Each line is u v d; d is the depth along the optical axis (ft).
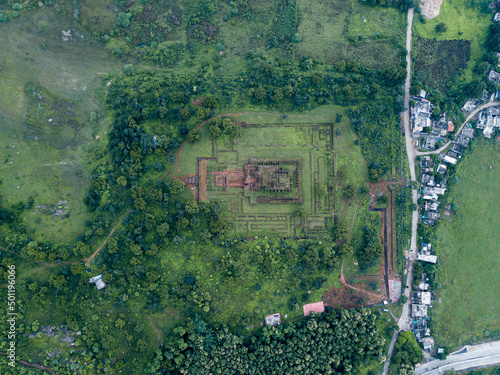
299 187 300.40
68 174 294.05
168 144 291.17
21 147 293.84
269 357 282.36
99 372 272.31
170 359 277.44
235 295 290.76
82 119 299.58
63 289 278.67
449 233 309.22
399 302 298.56
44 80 299.38
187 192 296.92
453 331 304.91
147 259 286.87
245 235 296.92
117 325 275.59
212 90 301.22
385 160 306.76
